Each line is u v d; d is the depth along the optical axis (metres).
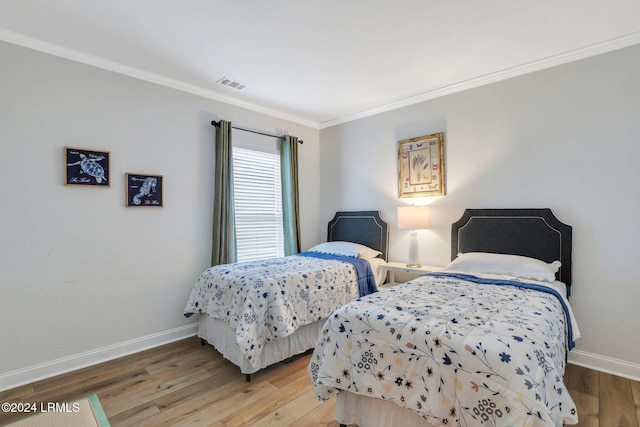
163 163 3.10
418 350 1.45
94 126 2.69
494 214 3.03
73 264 2.59
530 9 2.07
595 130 2.54
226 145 3.48
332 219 4.51
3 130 2.29
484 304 1.81
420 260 3.59
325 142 4.62
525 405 1.13
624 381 2.34
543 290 2.14
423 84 3.30
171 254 3.15
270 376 2.46
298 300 2.62
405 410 1.53
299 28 2.28
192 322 3.29
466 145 3.25
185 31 2.31
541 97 2.79
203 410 2.02
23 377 2.34
